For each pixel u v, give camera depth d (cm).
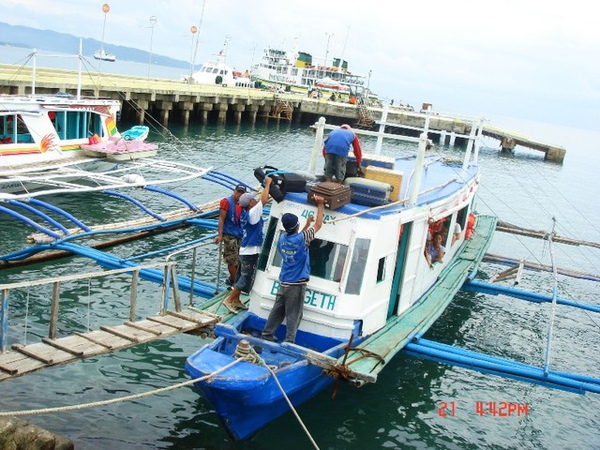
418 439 1044
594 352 1572
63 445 815
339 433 1007
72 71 4875
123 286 1484
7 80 3253
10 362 808
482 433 1103
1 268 1484
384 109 1473
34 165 2127
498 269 2186
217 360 872
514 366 1034
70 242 1556
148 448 910
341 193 992
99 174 2112
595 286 2194
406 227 1159
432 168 1761
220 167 3341
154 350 1217
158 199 2419
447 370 1334
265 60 8719
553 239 2184
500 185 4400
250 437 955
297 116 6688
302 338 1007
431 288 1424
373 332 1077
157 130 4553
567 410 1245
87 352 852
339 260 995
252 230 1064
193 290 1200
